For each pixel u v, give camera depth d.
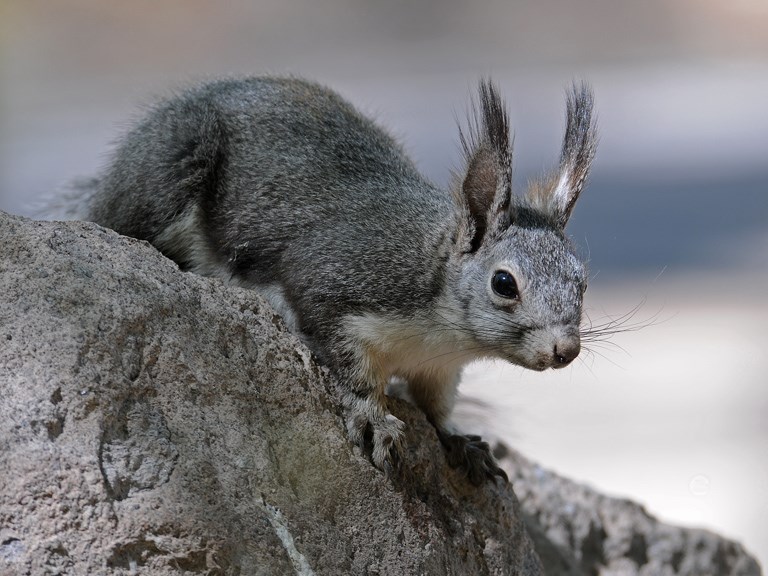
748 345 22.58
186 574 7.46
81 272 8.20
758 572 13.96
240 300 9.27
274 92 11.66
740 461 18.89
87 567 7.18
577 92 10.91
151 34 45.09
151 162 11.07
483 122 10.22
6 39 42.47
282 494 8.41
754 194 31.72
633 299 24.95
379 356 10.13
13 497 7.18
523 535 10.41
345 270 10.24
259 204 10.84
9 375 7.55
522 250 9.99
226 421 8.34
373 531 8.98
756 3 48.22
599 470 18.69
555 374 21.45
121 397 7.82
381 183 10.97
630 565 13.47
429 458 9.91
